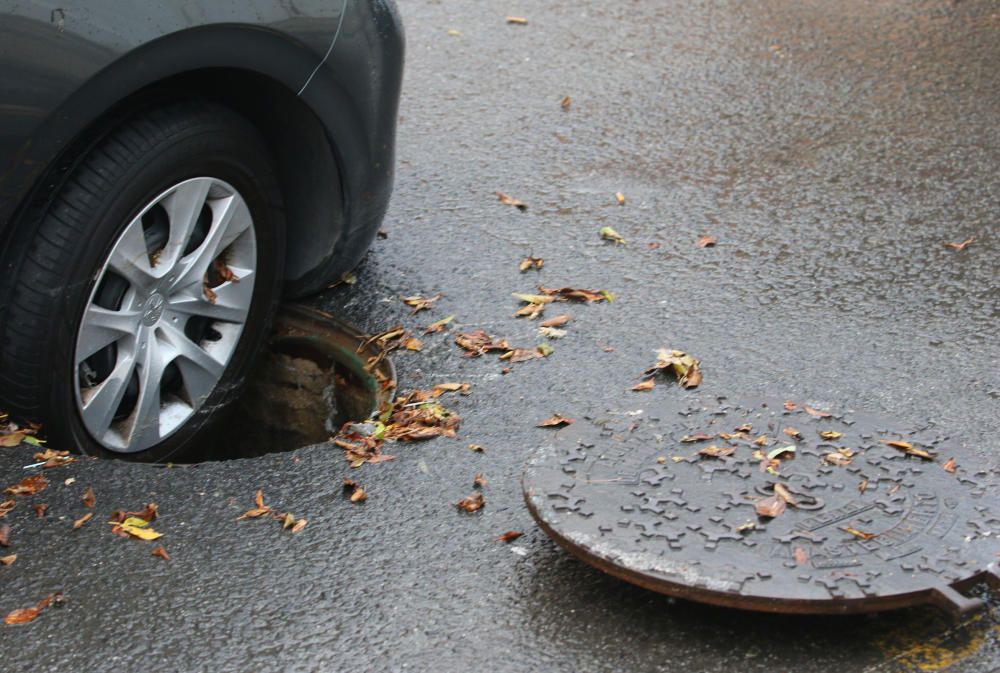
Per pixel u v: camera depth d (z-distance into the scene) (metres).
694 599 2.77
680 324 4.23
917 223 4.89
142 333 3.66
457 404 3.82
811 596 2.72
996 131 5.64
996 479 3.34
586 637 2.84
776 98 6.09
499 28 7.10
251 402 4.57
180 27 3.43
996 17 6.93
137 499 3.34
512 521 3.26
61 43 3.21
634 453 3.29
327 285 4.47
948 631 2.84
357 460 3.52
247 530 3.23
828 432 3.40
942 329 4.16
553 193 5.22
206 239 3.81
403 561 3.11
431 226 4.96
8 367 3.39
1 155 3.20
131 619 2.92
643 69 6.50
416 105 6.11
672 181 5.31
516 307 4.37
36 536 3.18
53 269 3.35
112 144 3.45
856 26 6.94
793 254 4.68
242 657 2.80
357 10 4.02
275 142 4.17
